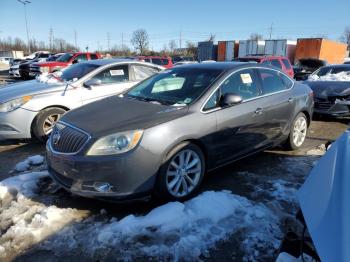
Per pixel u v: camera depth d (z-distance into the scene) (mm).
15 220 3328
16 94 5730
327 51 26844
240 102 4023
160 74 4918
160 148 3371
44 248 2922
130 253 2840
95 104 4266
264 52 27984
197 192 3910
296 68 18516
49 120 5875
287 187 4051
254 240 2992
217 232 3086
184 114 3676
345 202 1670
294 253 2129
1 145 5910
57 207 3572
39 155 5156
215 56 33219
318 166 2176
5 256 2832
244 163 4891
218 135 3945
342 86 7867
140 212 3494
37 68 18688
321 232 1636
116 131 3318
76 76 6516
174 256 2799
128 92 4746
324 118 8328
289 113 5078
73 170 3338
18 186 3961
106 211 3498
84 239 3033
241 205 3516
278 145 5352
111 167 3209
